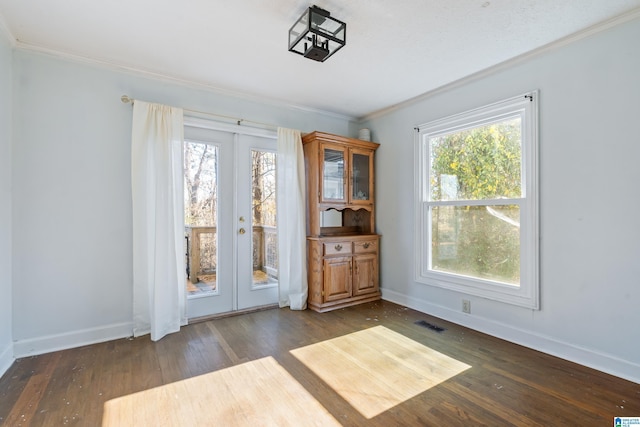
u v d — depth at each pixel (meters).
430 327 2.83
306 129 3.68
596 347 2.08
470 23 2.02
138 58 2.47
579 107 2.16
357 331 2.73
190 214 3.01
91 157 2.49
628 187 1.96
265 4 1.83
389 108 3.64
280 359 2.21
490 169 2.74
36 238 2.29
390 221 3.68
